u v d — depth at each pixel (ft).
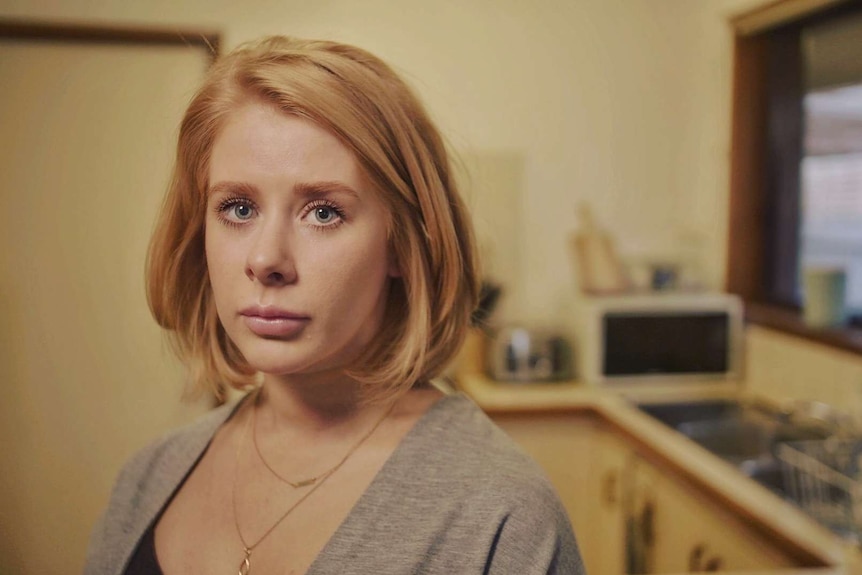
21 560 2.67
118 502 1.86
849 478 4.16
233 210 1.44
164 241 1.70
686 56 7.20
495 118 6.88
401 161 1.47
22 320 2.86
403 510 1.45
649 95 7.19
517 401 6.08
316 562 1.42
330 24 3.50
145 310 2.93
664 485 4.97
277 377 1.62
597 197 7.24
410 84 1.61
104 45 2.86
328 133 1.37
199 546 1.63
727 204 6.93
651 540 5.16
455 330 1.68
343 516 1.51
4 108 2.79
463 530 1.40
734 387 6.55
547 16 6.89
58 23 2.87
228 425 1.86
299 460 1.62
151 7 2.92
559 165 7.13
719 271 7.09
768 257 6.86
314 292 1.37
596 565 6.18
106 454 2.79
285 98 1.35
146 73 2.81
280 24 3.24
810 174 6.53
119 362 2.92
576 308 6.77
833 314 5.81
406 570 1.38
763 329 6.33
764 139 6.81
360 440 1.60
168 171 1.72
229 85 1.43
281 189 1.37
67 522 2.79
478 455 1.52
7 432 2.84
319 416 1.61
